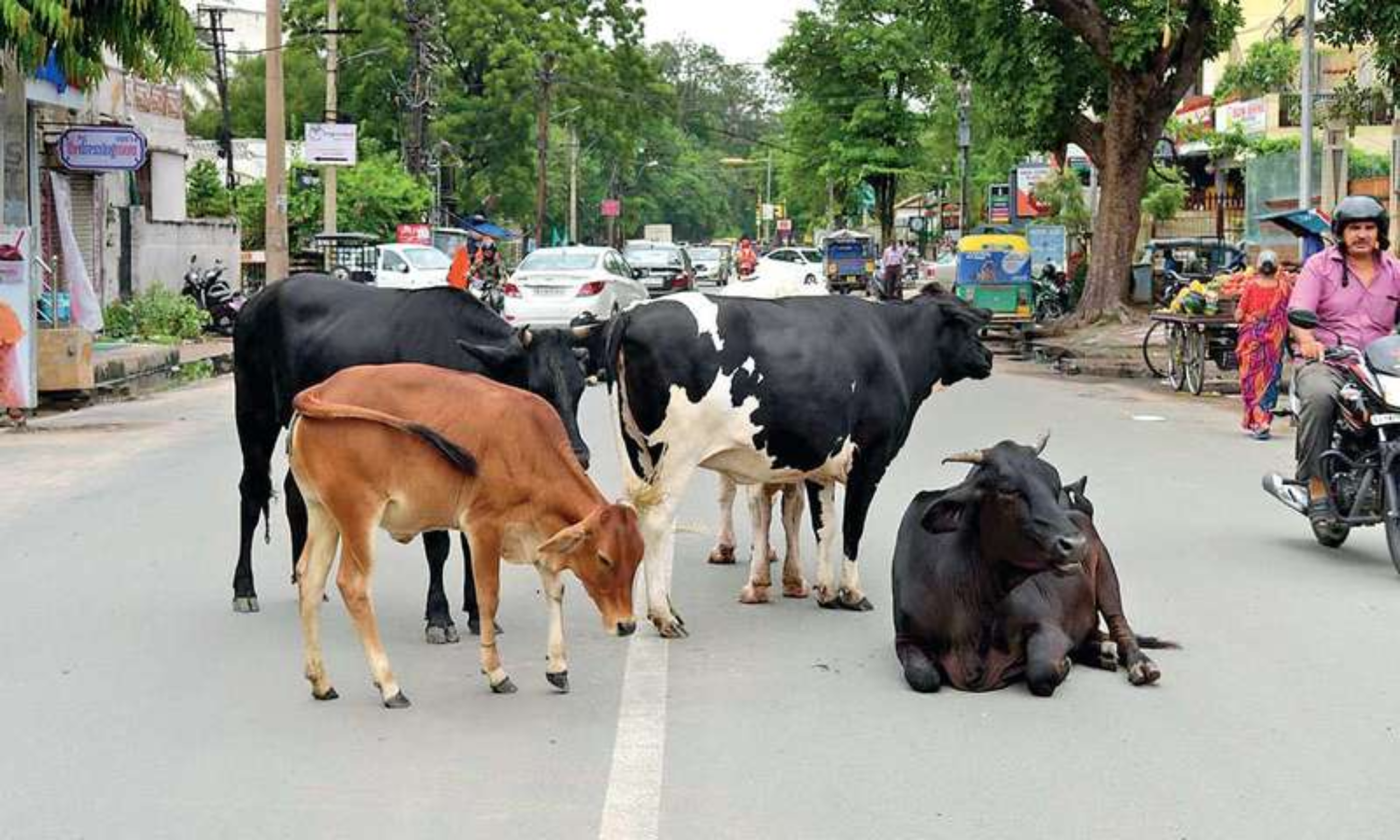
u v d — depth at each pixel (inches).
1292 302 405.1
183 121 1462.8
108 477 522.6
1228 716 261.0
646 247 1872.5
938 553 275.6
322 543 268.5
